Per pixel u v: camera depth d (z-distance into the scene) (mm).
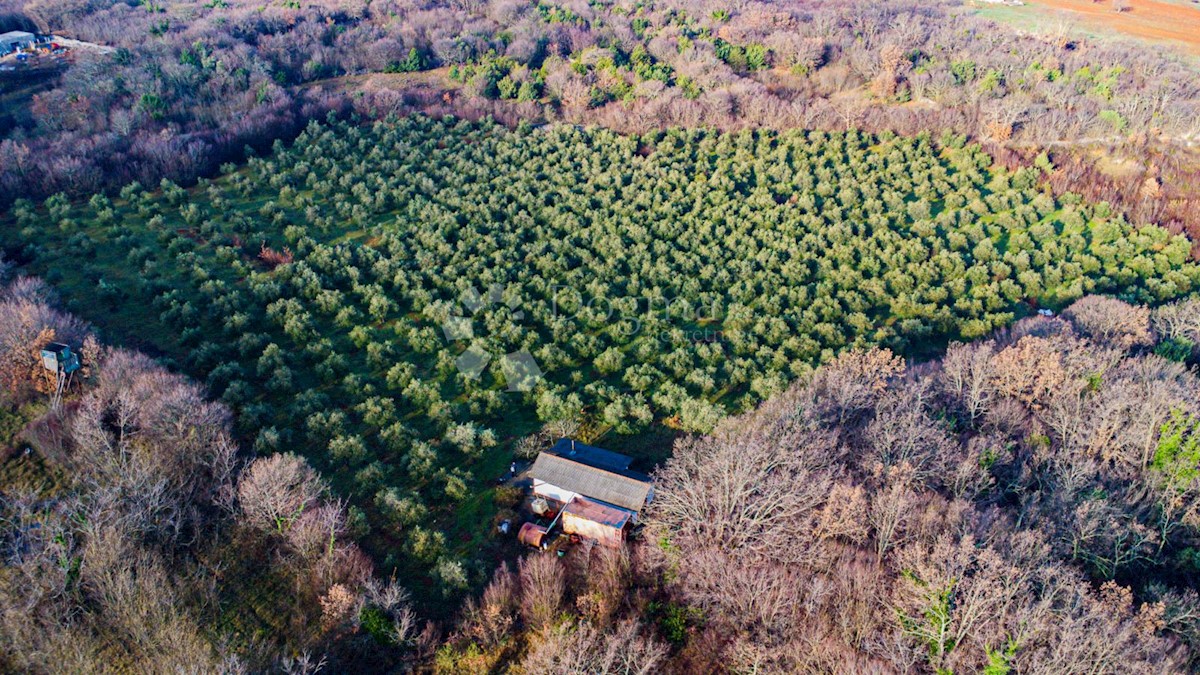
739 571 61406
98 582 61656
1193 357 94125
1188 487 68625
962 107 156500
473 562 70062
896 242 120062
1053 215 132625
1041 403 82062
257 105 149125
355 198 130375
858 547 62906
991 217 131125
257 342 93312
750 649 56750
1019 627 53250
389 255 115000
